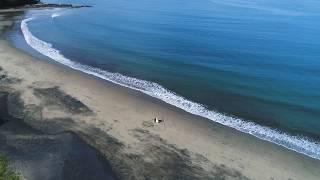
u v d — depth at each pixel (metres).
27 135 25.27
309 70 41.81
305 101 33.94
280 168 24.08
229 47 50.50
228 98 34.38
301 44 53.00
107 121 28.61
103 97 33.25
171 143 26.02
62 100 31.94
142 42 52.16
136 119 29.30
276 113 31.67
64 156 23.00
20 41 50.84
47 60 43.12
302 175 23.48
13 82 35.16
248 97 34.62
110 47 49.44
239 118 30.66
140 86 36.59
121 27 61.66
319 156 25.66
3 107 29.84
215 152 25.34
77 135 25.66
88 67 41.50
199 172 23.03
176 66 42.28
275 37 56.97
